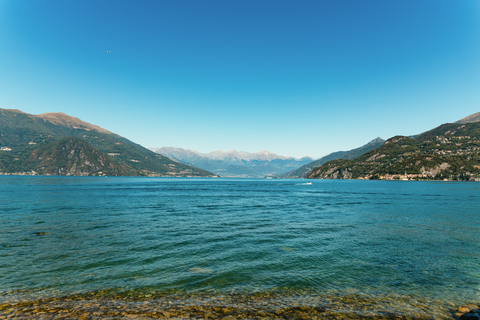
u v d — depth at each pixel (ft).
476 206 199.31
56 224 110.32
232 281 53.31
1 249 72.54
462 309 42.42
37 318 37.70
